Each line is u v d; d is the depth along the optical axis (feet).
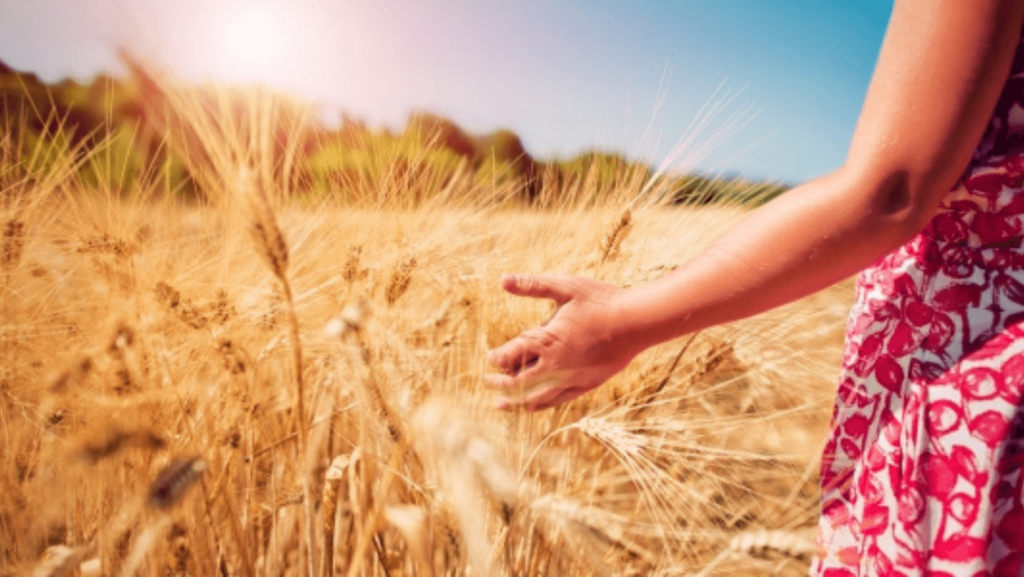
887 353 2.06
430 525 2.07
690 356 3.51
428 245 3.45
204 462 1.91
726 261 1.83
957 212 1.87
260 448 2.83
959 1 1.51
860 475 2.12
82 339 2.97
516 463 2.69
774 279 1.78
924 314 1.96
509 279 2.07
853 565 2.15
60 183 2.99
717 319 1.89
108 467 2.39
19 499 2.48
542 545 2.72
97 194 2.89
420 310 3.61
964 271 1.88
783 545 2.14
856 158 1.69
